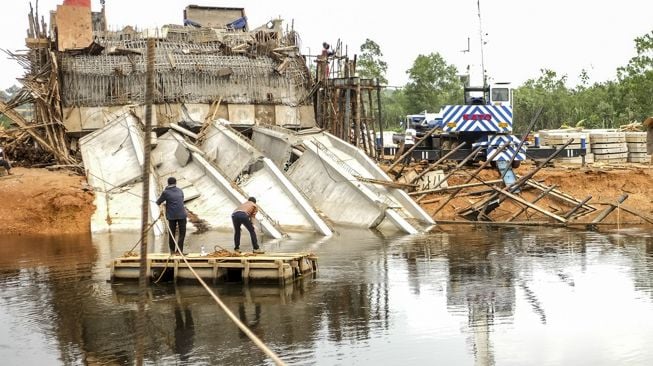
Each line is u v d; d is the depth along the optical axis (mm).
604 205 28750
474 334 13266
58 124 34219
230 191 27844
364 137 37781
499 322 14031
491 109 33438
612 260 20219
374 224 27109
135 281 17469
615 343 12742
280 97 39000
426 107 93625
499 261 20125
